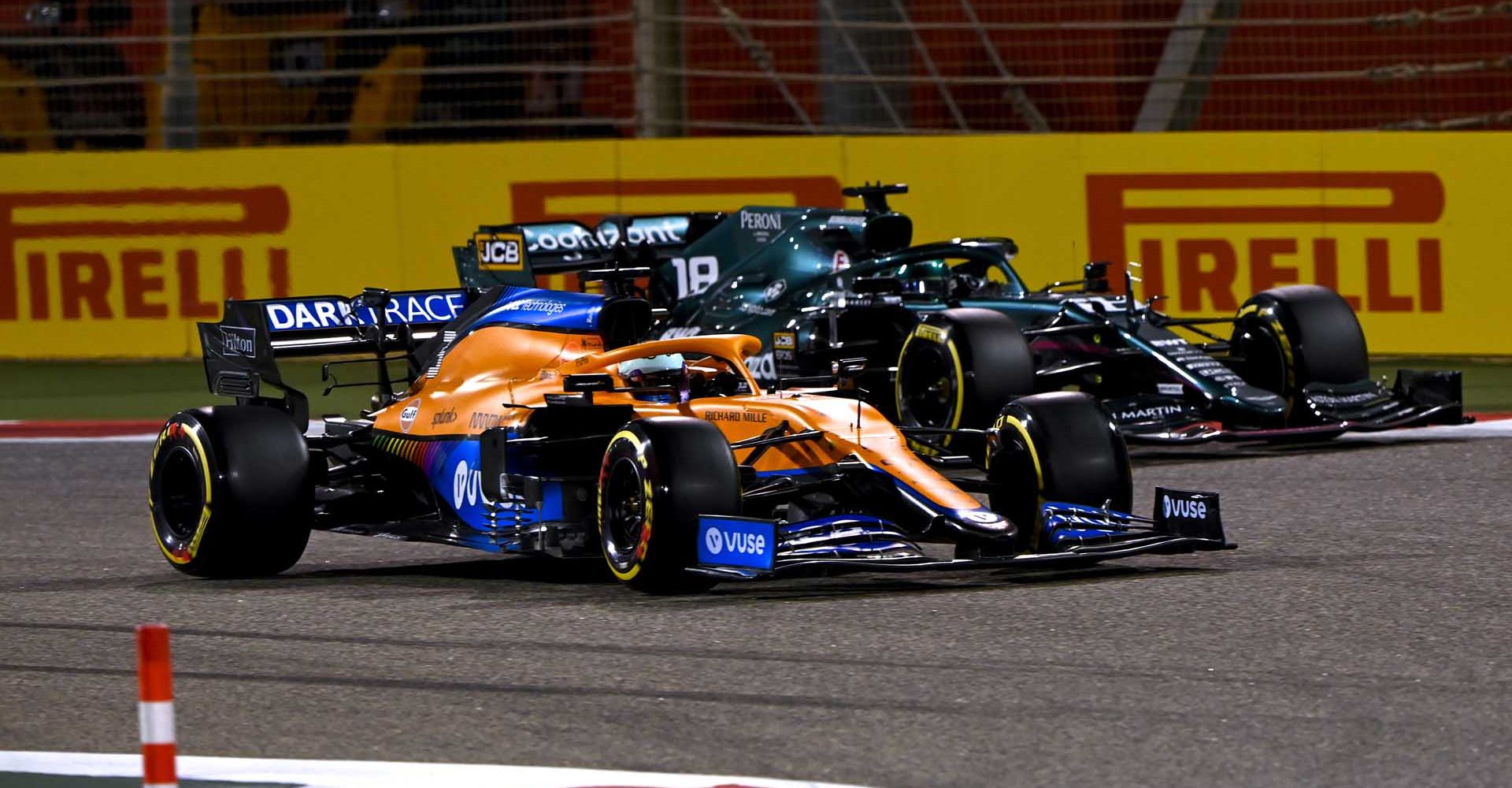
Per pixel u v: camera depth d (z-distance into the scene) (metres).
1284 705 20.45
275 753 19.61
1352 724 19.67
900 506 26.64
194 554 29.08
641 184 58.56
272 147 61.50
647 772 18.55
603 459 27.56
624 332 29.56
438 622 25.62
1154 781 17.95
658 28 62.12
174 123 64.19
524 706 21.11
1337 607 25.42
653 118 61.69
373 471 32.06
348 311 32.75
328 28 66.88
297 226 60.09
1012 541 26.88
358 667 23.17
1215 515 26.70
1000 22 68.00
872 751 19.11
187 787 18.50
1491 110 63.97
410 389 32.25
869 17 67.56
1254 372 42.41
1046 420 27.83
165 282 60.72
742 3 69.06
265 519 28.69
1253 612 25.14
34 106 67.25
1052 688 21.34
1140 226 55.38
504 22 67.12
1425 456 39.62
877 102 67.94
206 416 29.20
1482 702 20.44
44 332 61.53
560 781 18.31
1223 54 64.88
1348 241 53.75
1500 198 52.59
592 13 66.44
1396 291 53.59
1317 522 32.59
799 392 29.47
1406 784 17.67
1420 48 64.69
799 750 19.20
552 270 45.94
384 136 67.81
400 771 18.81
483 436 28.03
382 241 59.72
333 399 54.41
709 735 19.80
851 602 26.12
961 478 28.70
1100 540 26.75
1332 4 64.00
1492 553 29.33
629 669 22.59
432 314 33.41
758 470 28.23
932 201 57.12
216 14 66.94
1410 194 53.22
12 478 41.66
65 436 48.72
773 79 64.19
